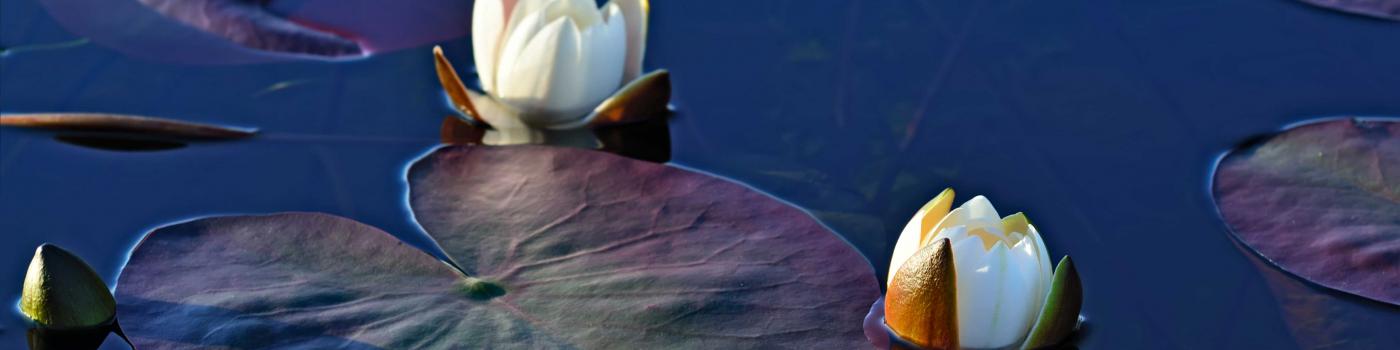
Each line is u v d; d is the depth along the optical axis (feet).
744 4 3.75
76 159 3.28
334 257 3.07
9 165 3.26
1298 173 3.29
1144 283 3.14
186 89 3.43
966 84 3.55
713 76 3.54
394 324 2.97
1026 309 3.00
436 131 3.38
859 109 3.48
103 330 2.97
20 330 2.99
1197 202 3.28
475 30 3.39
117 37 3.53
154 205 3.21
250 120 3.38
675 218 3.17
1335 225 3.20
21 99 3.38
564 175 3.24
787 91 3.51
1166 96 3.51
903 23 3.71
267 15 3.57
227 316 2.97
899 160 3.36
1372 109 3.47
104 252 3.12
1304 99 3.50
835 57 3.61
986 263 2.97
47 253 2.96
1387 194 3.24
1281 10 3.75
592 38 3.33
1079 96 3.52
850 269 3.10
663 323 2.99
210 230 3.10
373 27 3.57
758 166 3.34
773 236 3.14
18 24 3.56
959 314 2.99
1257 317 3.08
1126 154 3.38
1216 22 3.72
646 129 3.41
